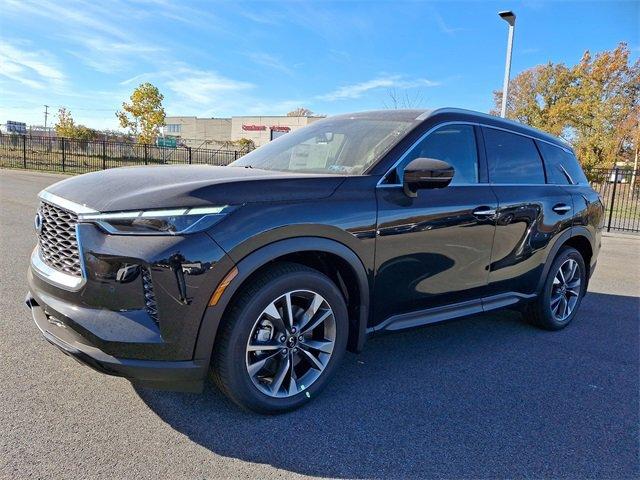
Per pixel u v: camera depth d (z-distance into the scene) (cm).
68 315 238
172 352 234
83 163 2464
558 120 3859
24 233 744
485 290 374
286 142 393
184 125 9500
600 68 3556
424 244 318
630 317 511
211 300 236
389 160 309
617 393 326
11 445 233
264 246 248
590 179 1606
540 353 393
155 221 230
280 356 273
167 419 264
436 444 256
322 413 280
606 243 1155
